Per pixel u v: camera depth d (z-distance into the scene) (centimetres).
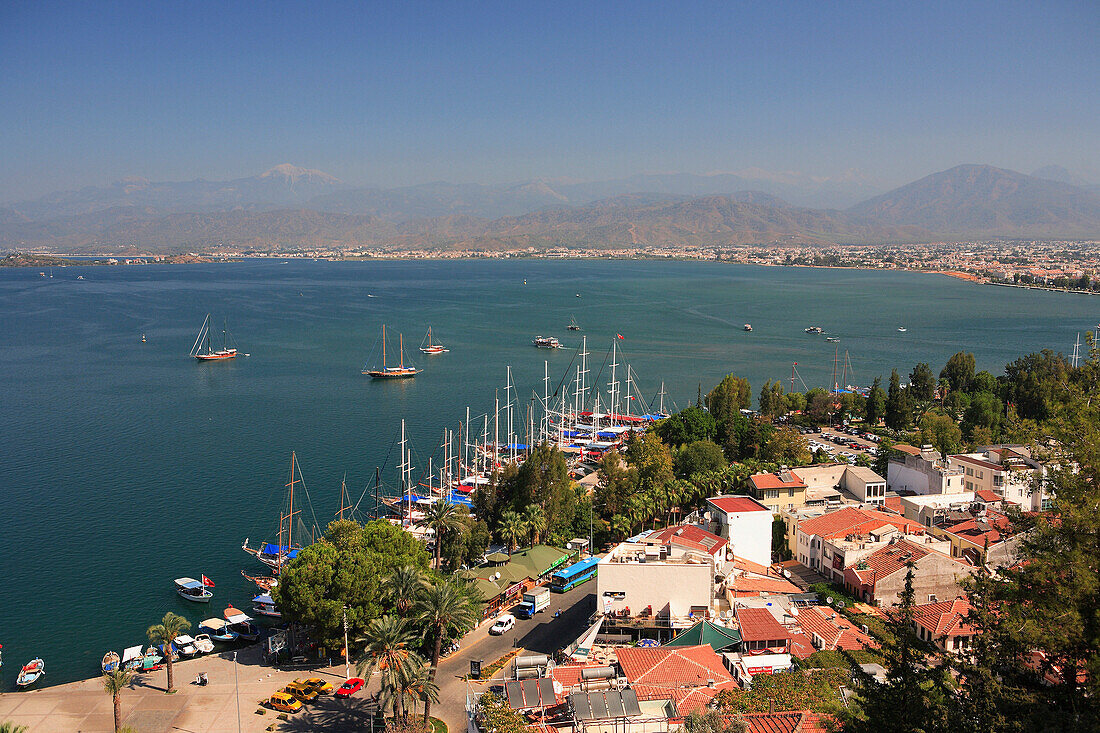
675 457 18150
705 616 10312
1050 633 4403
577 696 7556
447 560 12662
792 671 8662
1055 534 4666
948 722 4397
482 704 7731
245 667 10481
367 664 8381
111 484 19112
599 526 15175
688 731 6875
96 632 12044
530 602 11756
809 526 13375
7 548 15250
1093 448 4609
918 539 12938
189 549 15288
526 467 14875
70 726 8962
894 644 5059
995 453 16062
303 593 10238
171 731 8806
